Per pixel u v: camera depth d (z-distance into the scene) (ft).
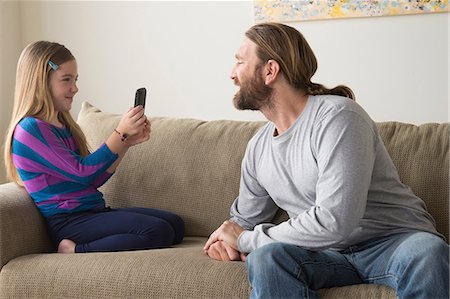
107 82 13.93
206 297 6.84
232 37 13.30
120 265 7.32
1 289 7.60
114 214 8.51
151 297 7.06
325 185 6.60
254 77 7.22
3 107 13.35
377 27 12.59
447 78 12.34
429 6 12.25
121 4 13.70
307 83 7.20
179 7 13.50
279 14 12.92
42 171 8.41
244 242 7.10
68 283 7.35
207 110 13.60
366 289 6.52
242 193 7.91
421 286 6.05
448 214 7.82
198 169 8.96
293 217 7.29
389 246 6.65
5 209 7.90
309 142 6.89
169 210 9.02
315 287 6.56
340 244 6.94
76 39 13.92
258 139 7.67
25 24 13.98
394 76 12.63
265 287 6.32
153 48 13.69
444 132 8.17
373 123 7.02
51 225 8.50
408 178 8.02
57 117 8.98
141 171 9.17
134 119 8.48
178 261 7.25
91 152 9.38
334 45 12.82
